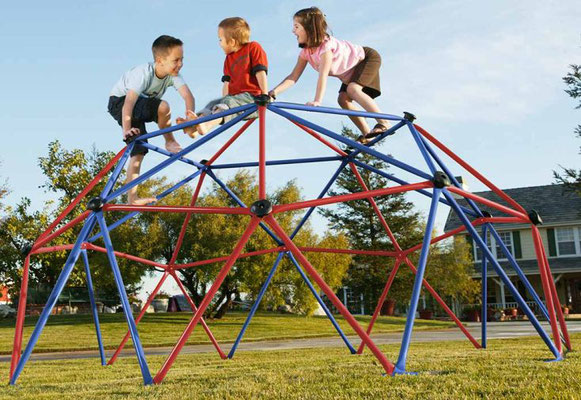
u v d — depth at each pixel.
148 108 5.30
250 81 4.83
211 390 3.56
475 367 4.41
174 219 22.30
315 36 4.96
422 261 3.59
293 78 5.23
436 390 3.16
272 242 21.81
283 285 22.98
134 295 35.94
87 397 3.53
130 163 5.59
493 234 5.65
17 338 5.02
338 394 3.15
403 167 4.17
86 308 34.53
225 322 22.69
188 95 5.18
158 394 3.49
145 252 21.59
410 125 4.79
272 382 3.95
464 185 5.65
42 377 5.62
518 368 4.16
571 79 23.23
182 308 35.41
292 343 14.66
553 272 30.33
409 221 32.38
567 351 5.88
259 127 3.91
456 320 7.88
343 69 5.13
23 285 5.11
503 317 29.12
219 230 21.86
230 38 4.84
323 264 23.36
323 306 7.98
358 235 33.81
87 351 14.23
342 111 4.41
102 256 22.42
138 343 3.99
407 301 33.31
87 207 4.11
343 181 33.88
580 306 31.88
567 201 33.31
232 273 21.78
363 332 3.62
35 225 25.47
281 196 23.59
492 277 32.12
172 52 5.06
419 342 11.16
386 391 3.17
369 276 33.81
